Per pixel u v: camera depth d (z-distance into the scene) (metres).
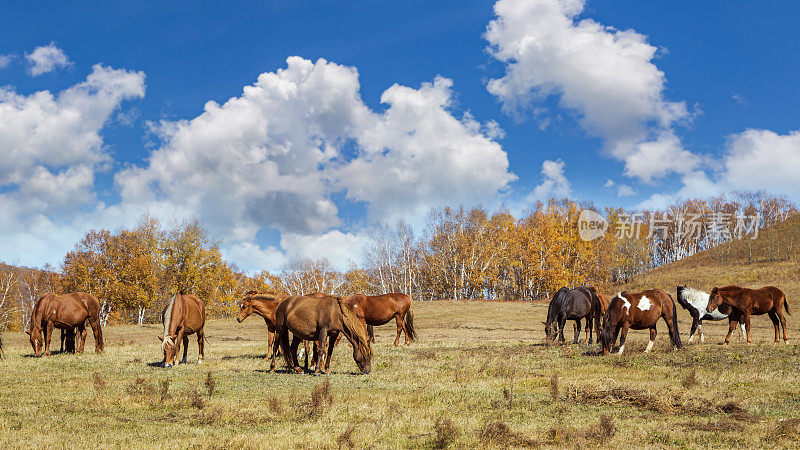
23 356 20.66
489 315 55.38
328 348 16.39
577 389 12.02
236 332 45.38
